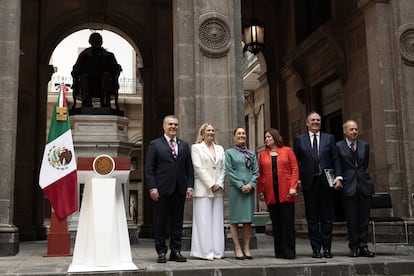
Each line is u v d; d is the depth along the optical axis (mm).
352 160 8164
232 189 7836
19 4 9914
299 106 16297
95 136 12125
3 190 9109
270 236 15164
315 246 7883
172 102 16859
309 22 16453
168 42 17156
